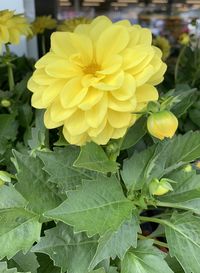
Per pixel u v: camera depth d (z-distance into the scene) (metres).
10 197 0.18
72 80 0.16
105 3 1.02
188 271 0.17
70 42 0.17
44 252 0.17
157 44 0.47
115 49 0.16
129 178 0.18
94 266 0.16
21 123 0.25
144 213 0.24
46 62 0.16
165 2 1.15
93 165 0.17
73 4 0.92
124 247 0.16
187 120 0.27
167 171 0.18
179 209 0.21
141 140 0.21
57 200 0.18
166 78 0.35
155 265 0.17
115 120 0.16
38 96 0.16
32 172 0.18
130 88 0.15
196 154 0.19
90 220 0.16
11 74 0.30
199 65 0.35
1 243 0.17
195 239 0.18
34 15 0.55
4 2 0.44
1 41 0.25
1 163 0.23
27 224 0.17
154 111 0.16
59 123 0.16
